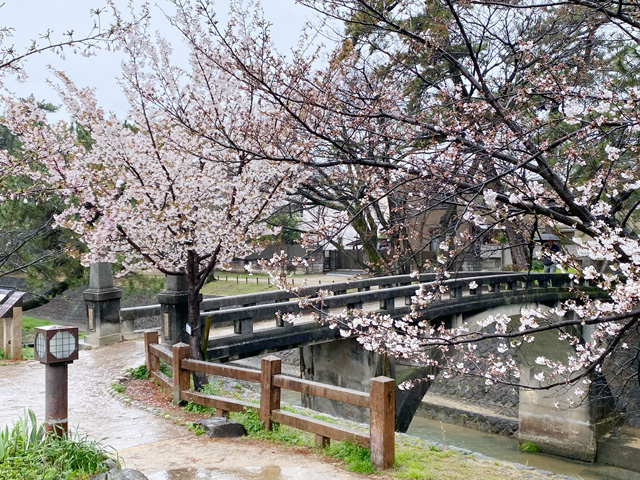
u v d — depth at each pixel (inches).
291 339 433.4
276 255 253.9
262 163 313.0
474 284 277.6
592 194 217.2
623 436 676.1
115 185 338.6
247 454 228.4
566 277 676.1
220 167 321.1
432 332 239.5
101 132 317.4
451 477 211.9
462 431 759.7
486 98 227.1
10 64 208.5
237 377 275.7
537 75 249.9
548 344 663.8
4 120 326.3
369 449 215.0
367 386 508.7
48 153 326.3
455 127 232.8
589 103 223.6
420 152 225.0
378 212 436.1
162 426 276.1
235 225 352.5
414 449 255.4
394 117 236.7
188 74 326.0
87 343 508.7
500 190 249.9
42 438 193.0
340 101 245.0
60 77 318.7
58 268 665.0
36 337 201.8
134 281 727.1
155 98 299.7
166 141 319.9
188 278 358.0
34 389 359.3
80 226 345.7
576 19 289.9
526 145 219.8
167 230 351.9
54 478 168.2
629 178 199.6
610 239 172.7
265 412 257.8
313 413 324.5
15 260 599.2
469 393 808.3
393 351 237.3
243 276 1310.3
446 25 272.8
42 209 593.3
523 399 720.3
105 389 354.0
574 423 677.3
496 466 235.8
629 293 171.8
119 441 250.8
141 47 305.6
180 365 316.5
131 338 532.7
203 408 305.0
